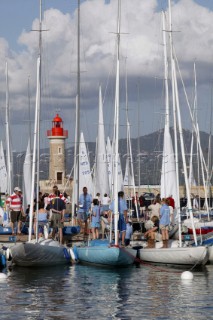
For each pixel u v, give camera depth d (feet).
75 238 131.44
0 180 223.51
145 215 159.53
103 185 188.65
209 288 86.33
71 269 107.76
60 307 73.97
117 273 102.58
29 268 109.60
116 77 112.98
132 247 118.52
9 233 130.62
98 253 109.19
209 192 215.92
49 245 110.01
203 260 106.32
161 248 110.73
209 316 68.49
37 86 115.34
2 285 90.07
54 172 239.71
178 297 79.71
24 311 71.77
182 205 193.36
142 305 74.90
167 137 150.92
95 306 74.59
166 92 152.25
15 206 125.90
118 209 114.11
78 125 146.30
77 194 141.59
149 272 103.55
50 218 119.96
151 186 241.35
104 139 190.60
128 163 221.87
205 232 141.28
